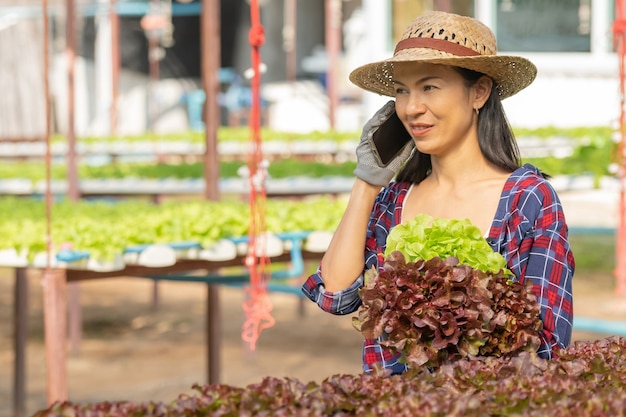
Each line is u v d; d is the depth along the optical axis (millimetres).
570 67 12281
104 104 19641
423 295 2672
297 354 8914
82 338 9789
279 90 22906
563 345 2799
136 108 22406
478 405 2168
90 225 5500
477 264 2750
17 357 7492
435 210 3016
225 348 9195
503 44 12453
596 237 14883
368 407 2275
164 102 23031
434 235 2783
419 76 2924
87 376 8289
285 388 2342
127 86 22438
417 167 3121
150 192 9867
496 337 2711
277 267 11234
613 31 6133
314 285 3094
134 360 8836
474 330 2648
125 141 13305
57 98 20188
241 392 2330
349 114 21312
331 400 2297
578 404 2229
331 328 10023
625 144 7418
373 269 2855
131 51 22578
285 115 21234
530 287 2721
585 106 12305
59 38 20156
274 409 2270
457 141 2986
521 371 2512
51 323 5148
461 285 2674
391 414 2180
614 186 8148
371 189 3051
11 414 7426
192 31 23719
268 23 25234
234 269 12172
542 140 9406
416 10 12555
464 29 2938
